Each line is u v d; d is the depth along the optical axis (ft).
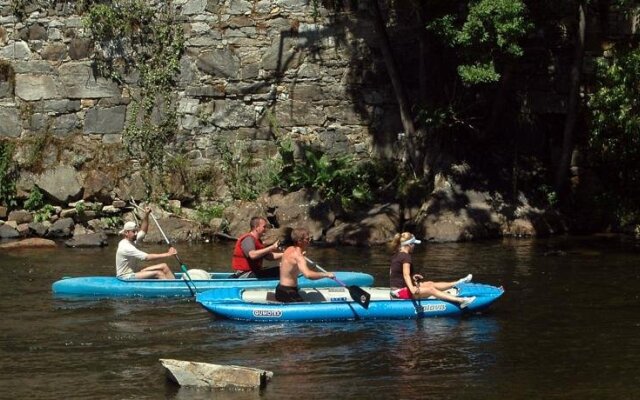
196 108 87.20
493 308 52.37
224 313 49.67
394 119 86.74
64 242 79.36
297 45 86.99
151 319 50.21
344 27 86.89
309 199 80.53
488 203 81.56
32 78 87.20
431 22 76.18
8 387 38.75
